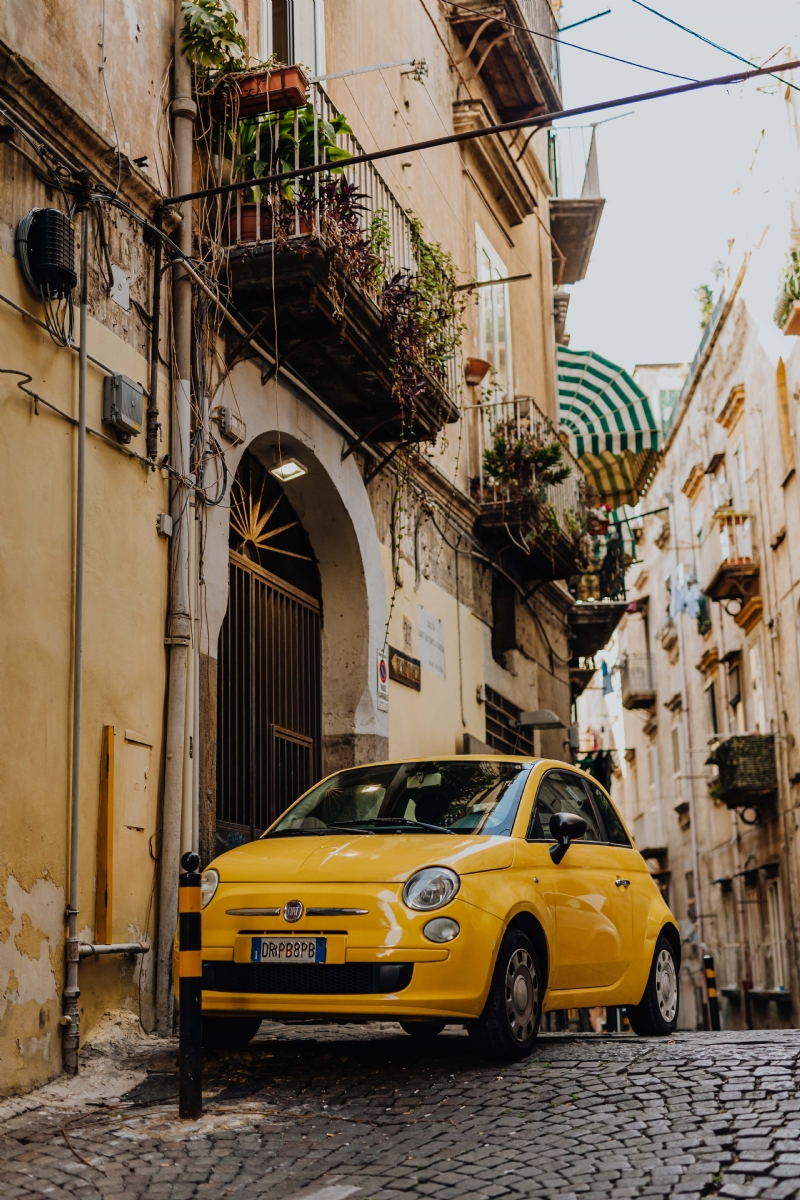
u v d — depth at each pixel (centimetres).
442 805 701
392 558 1252
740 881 2883
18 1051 596
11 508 643
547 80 1841
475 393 1577
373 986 577
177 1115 529
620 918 739
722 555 2712
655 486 4034
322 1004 581
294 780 1084
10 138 648
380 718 1168
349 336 984
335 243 919
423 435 1184
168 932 751
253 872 627
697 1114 487
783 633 2422
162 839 769
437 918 585
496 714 1595
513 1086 555
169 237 844
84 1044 662
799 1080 526
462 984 581
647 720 4109
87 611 710
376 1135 493
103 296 763
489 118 1706
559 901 671
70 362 714
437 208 1532
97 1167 459
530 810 693
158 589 796
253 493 1062
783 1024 2459
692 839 3309
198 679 825
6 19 698
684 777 3447
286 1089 574
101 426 747
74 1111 550
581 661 2556
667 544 3809
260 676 1033
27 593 649
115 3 810
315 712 1140
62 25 752
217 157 919
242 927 604
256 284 909
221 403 913
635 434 2189
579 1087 545
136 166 803
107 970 696
